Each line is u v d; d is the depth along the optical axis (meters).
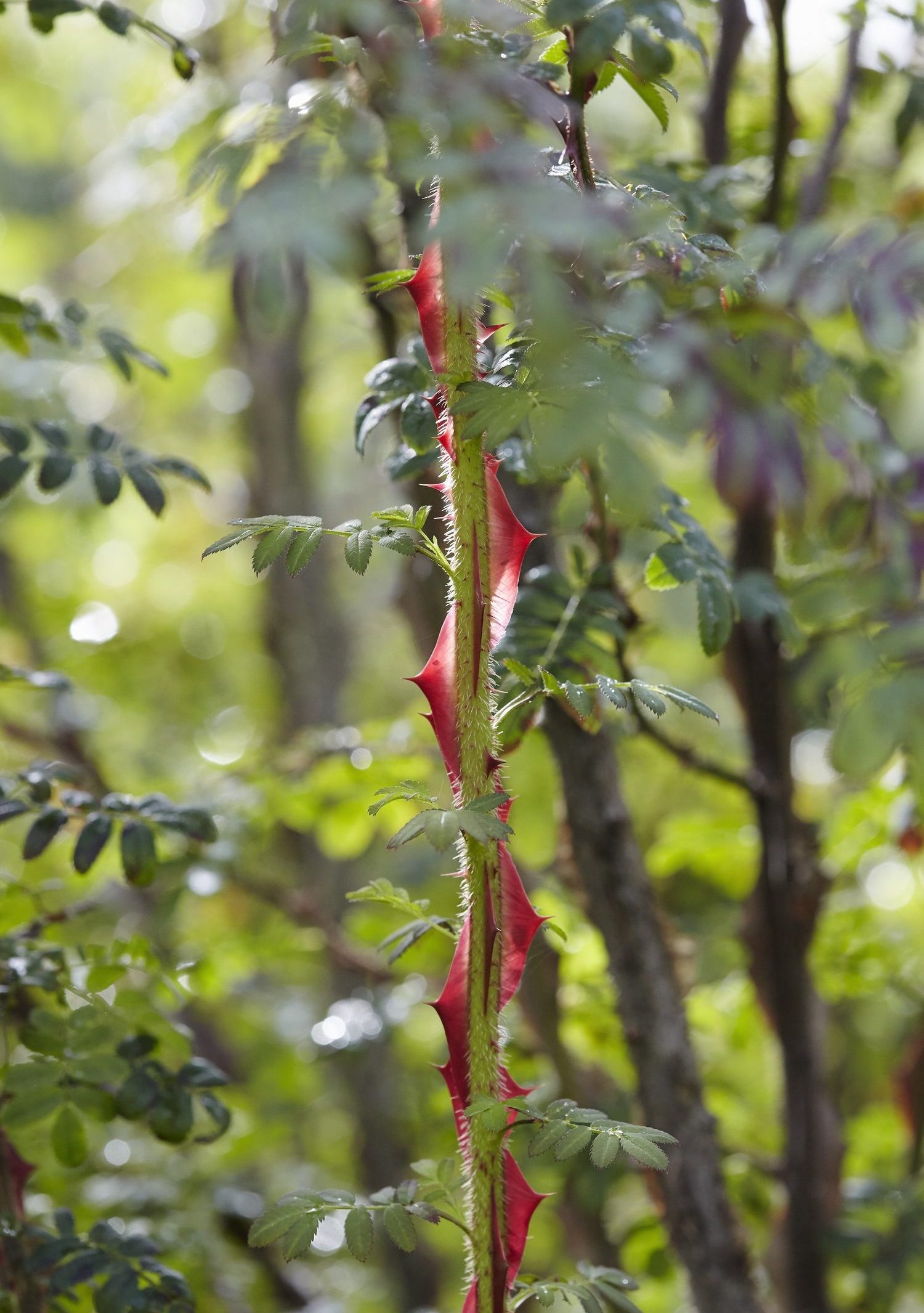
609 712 1.10
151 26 1.05
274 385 2.36
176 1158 1.39
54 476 1.05
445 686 0.95
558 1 0.94
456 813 0.92
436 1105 1.44
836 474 1.04
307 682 2.47
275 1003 2.19
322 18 0.99
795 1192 1.19
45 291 1.55
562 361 0.91
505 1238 0.95
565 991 1.28
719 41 1.12
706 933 1.64
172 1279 1.02
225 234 0.93
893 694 0.96
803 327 0.97
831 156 1.12
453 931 0.97
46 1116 1.02
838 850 1.24
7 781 1.07
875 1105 1.76
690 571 1.01
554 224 0.90
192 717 2.81
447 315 0.94
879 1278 1.19
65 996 1.05
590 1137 0.94
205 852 1.32
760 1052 1.53
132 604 2.83
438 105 0.93
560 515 1.08
